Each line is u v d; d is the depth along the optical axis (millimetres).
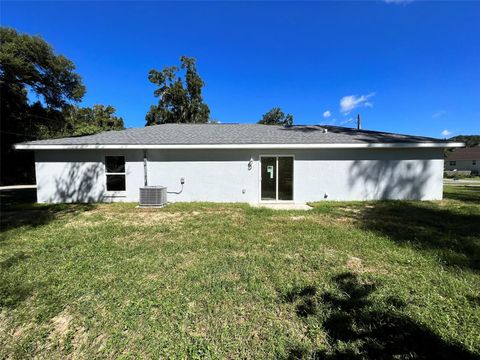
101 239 5484
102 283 3510
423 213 8141
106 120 36594
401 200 10812
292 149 10922
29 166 25406
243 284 3473
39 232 6051
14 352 2395
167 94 30906
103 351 2369
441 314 2785
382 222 6938
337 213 8219
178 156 10938
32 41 18391
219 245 5031
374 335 2498
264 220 7266
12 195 14023
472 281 3523
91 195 10930
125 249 4832
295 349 2354
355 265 4090
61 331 2660
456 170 46938
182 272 3854
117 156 10930
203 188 11023
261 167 11016
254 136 11781
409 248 4812
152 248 4895
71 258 4410
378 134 12516
